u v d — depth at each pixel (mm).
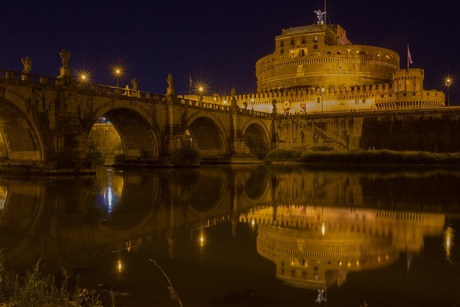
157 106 64125
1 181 40406
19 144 48750
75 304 10047
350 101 121000
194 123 81188
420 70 115688
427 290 11703
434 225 20953
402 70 115688
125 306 10609
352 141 95062
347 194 33125
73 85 48625
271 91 139000
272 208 26281
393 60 149875
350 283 12289
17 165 47750
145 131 64375
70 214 23375
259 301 10945
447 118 83625
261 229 19906
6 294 10469
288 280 12562
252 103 134250
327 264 14125
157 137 64500
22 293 9891
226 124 84750
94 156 76688
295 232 19297
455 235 18703
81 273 13258
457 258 14953
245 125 91688
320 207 26781
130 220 21844
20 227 19953
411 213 24562
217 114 80938
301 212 24844
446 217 23188
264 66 157625
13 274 12891
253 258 14891
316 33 144375
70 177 45281
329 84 140375
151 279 12648
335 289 11766
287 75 147000
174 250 15992
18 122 45781
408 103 110250
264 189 36594
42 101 45781
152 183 40594
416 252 15781
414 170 59812
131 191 33844
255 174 53594
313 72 142125
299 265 14086
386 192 34375
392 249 16250
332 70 140625
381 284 12227
